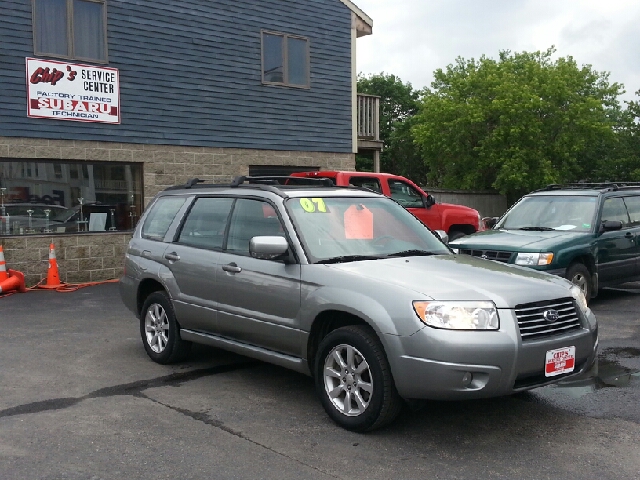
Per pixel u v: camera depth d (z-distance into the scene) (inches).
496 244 360.5
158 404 213.3
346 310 187.3
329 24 643.5
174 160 544.4
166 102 539.2
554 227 394.6
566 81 1253.7
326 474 159.9
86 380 241.1
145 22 526.3
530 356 176.1
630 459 168.4
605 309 377.1
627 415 201.3
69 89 488.4
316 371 197.5
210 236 245.0
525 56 1412.4
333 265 201.9
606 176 1487.5
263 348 220.1
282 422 196.4
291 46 617.3
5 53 460.4
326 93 642.2
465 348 169.6
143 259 270.7
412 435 185.3
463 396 171.2
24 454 171.8
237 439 182.5
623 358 269.4
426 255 223.3
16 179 472.7
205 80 561.0
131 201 530.3
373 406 180.5
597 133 1279.5
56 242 486.9
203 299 239.8
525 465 165.0
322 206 226.2
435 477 158.2
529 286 189.6
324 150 641.0
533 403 212.5
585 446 177.0
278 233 217.5
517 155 1203.2
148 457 169.9
